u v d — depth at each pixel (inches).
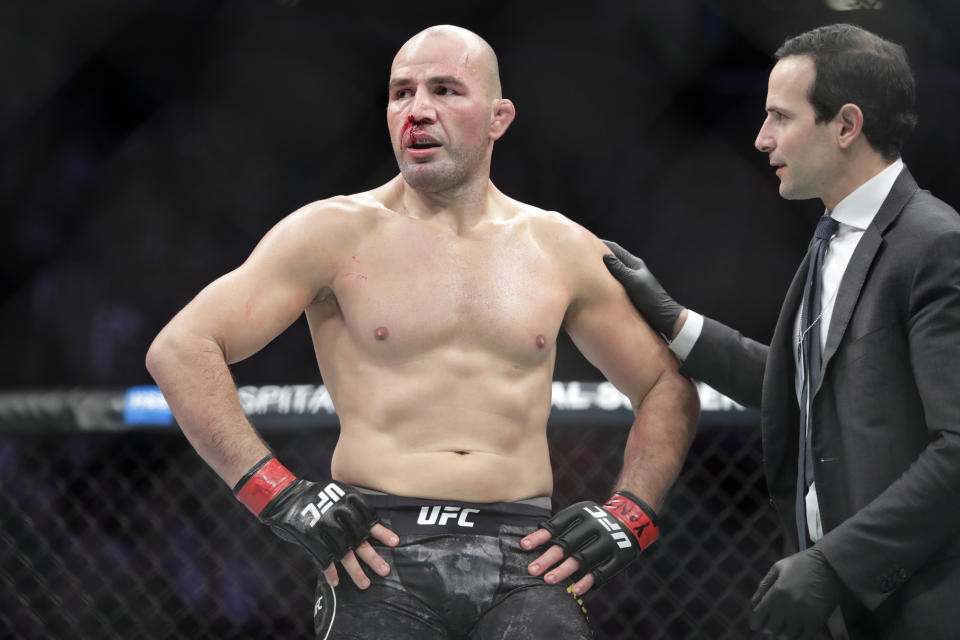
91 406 506.0
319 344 330.6
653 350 361.7
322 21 1013.2
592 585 316.5
